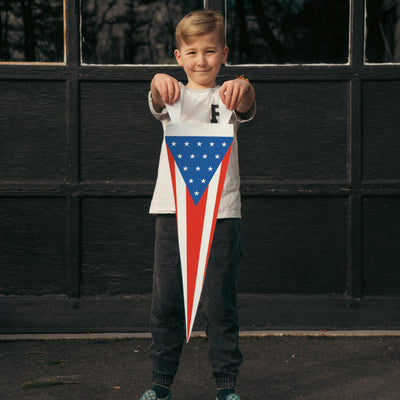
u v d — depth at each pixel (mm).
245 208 3713
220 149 2326
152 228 3715
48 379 2855
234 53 3734
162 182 2445
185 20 2381
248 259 3721
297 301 3695
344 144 3711
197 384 2811
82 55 3711
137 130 3693
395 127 3697
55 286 3717
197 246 2320
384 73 3674
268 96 3695
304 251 3730
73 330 3654
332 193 3689
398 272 3729
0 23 3711
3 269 3695
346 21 3719
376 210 3717
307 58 3738
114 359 3152
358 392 2686
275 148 3707
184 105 2373
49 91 3672
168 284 2432
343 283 3740
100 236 3707
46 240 3701
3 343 3428
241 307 3701
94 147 3693
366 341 3438
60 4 3703
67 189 3668
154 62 3754
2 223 3689
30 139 3678
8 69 3639
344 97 3705
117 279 3719
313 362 3088
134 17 3736
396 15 3709
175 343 2477
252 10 3732
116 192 3672
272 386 2764
